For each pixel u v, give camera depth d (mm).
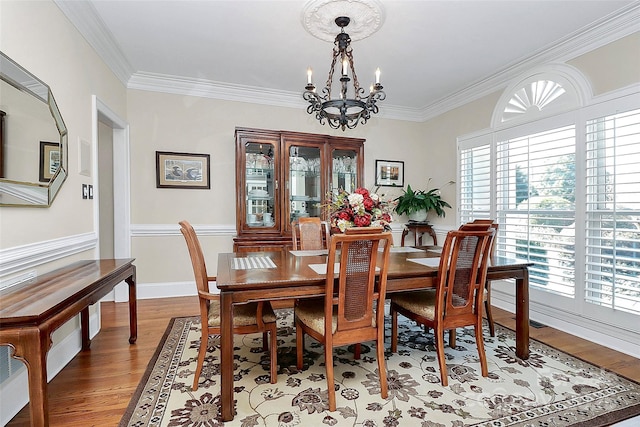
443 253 1857
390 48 2881
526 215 3135
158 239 3654
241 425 1523
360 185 4039
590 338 2578
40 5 1843
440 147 4406
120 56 3021
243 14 2365
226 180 3865
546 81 2963
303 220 3113
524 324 2219
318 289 1718
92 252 2516
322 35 2555
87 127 2467
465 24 2494
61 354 2062
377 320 1759
